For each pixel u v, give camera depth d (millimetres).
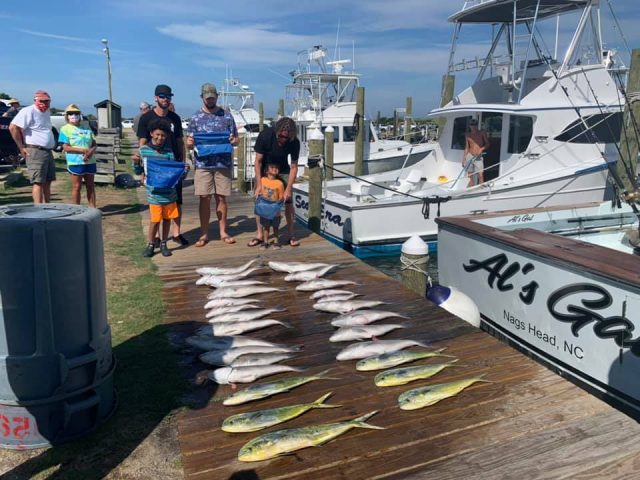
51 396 2842
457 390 3371
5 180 13172
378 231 9250
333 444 2904
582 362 4523
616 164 9203
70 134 8867
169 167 6438
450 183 10398
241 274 5738
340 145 16281
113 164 13891
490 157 10188
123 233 8305
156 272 6102
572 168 9250
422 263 5926
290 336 4383
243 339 4141
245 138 14133
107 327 3156
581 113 9102
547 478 2617
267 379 3656
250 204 11125
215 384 3619
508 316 5406
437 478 2635
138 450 2943
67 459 2855
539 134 9000
